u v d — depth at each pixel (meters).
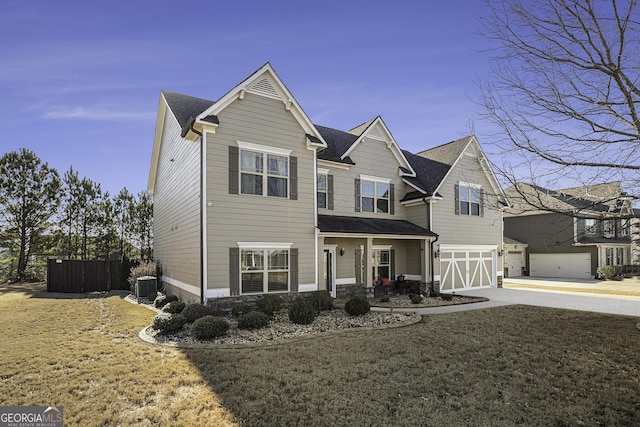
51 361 6.47
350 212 15.68
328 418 4.42
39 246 22.42
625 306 13.20
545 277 27.91
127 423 4.33
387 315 10.95
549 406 4.82
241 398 4.98
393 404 4.80
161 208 18.03
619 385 5.54
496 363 6.47
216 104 10.65
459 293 17.19
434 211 16.77
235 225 10.91
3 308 12.66
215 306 10.39
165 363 6.40
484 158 7.34
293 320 9.73
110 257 24.83
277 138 11.91
